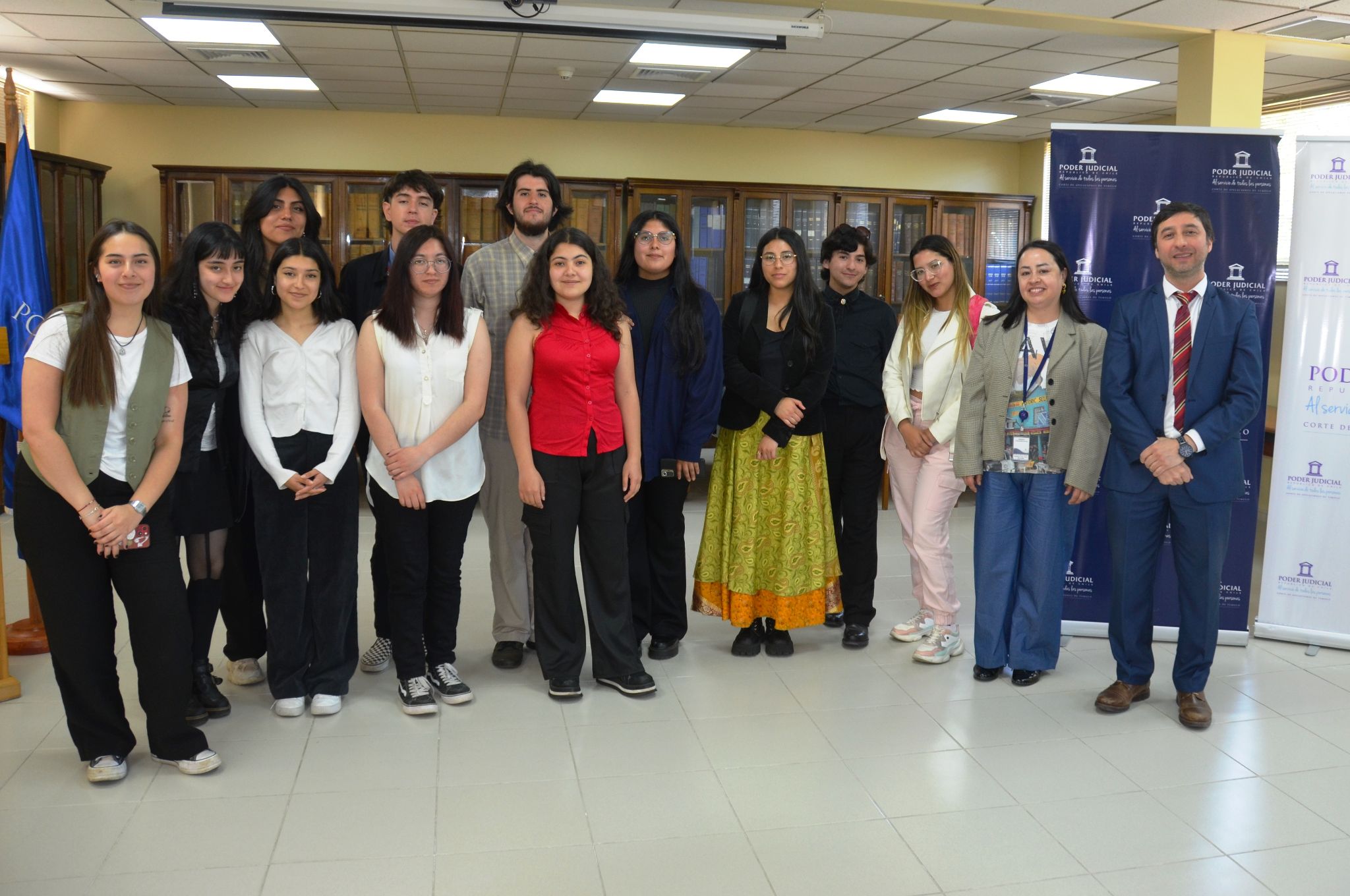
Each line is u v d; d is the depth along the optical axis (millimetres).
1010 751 2916
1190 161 3793
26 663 3492
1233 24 5102
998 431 3297
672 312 3322
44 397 2412
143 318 2564
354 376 2986
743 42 4961
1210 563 3061
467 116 8203
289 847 2346
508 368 3107
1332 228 3736
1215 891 2229
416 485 2957
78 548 2510
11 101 3363
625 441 3258
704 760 2830
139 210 7906
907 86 6719
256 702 3191
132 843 2348
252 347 2871
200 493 2857
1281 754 2920
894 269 8117
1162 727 3102
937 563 3605
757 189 7711
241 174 7184
